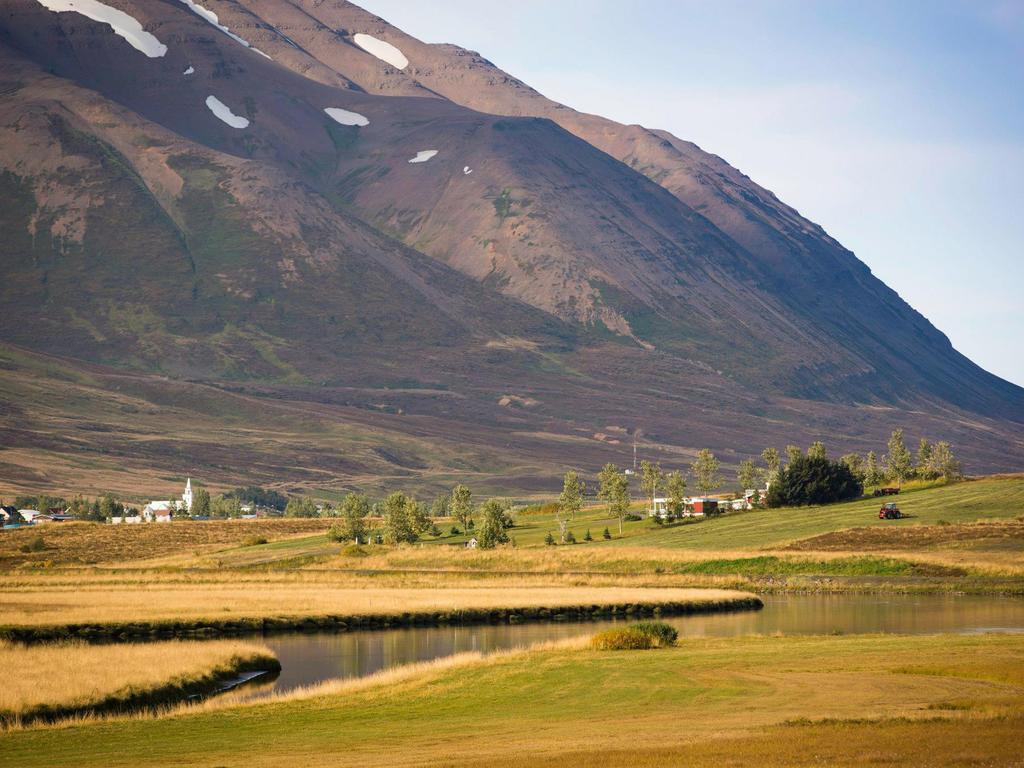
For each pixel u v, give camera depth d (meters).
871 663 82.19
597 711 67.94
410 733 63.56
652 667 83.56
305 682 95.31
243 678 97.81
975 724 54.84
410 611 137.12
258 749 60.47
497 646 115.25
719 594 153.75
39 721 74.81
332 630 130.25
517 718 67.19
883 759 46.53
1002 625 119.00
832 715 60.16
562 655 93.75
